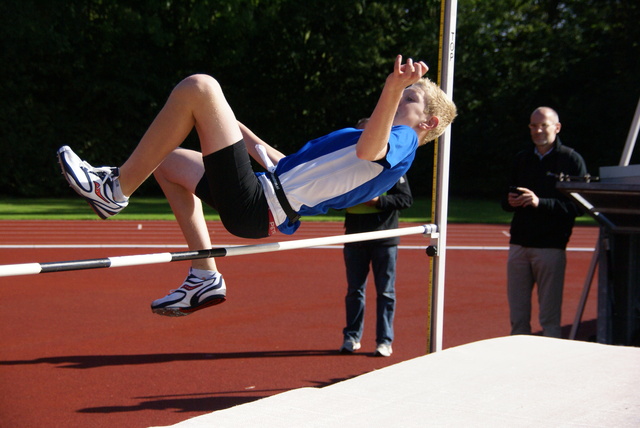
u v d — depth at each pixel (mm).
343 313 6414
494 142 22625
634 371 2934
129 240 11586
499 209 18672
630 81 20812
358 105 23625
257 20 22969
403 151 2537
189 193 2768
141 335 5520
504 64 22953
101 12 21797
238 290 7414
